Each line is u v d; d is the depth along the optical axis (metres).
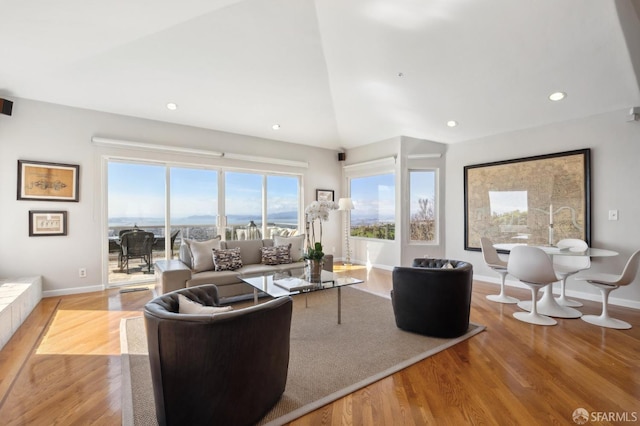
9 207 3.72
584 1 2.38
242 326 1.46
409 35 3.04
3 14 2.61
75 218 4.11
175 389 1.42
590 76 3.13
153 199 4.73
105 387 1.93
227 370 1.44
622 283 2.91
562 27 2.62
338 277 3.38
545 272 2.95
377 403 1.78
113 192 4.42
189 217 5.04
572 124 3.93
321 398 1.81
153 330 1.44
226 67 3.71
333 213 6.83
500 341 2.62
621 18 2.48
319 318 3.22
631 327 2.89
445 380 2.02
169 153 4.79
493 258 4.05
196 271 3.87
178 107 4.43
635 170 3.46
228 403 1.46
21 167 3.78
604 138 3.67
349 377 2.05
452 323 2.68
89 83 3.71
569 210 3.92
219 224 5.32
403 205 5.58
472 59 3.21
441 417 1.65
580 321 3.09
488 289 4.34
